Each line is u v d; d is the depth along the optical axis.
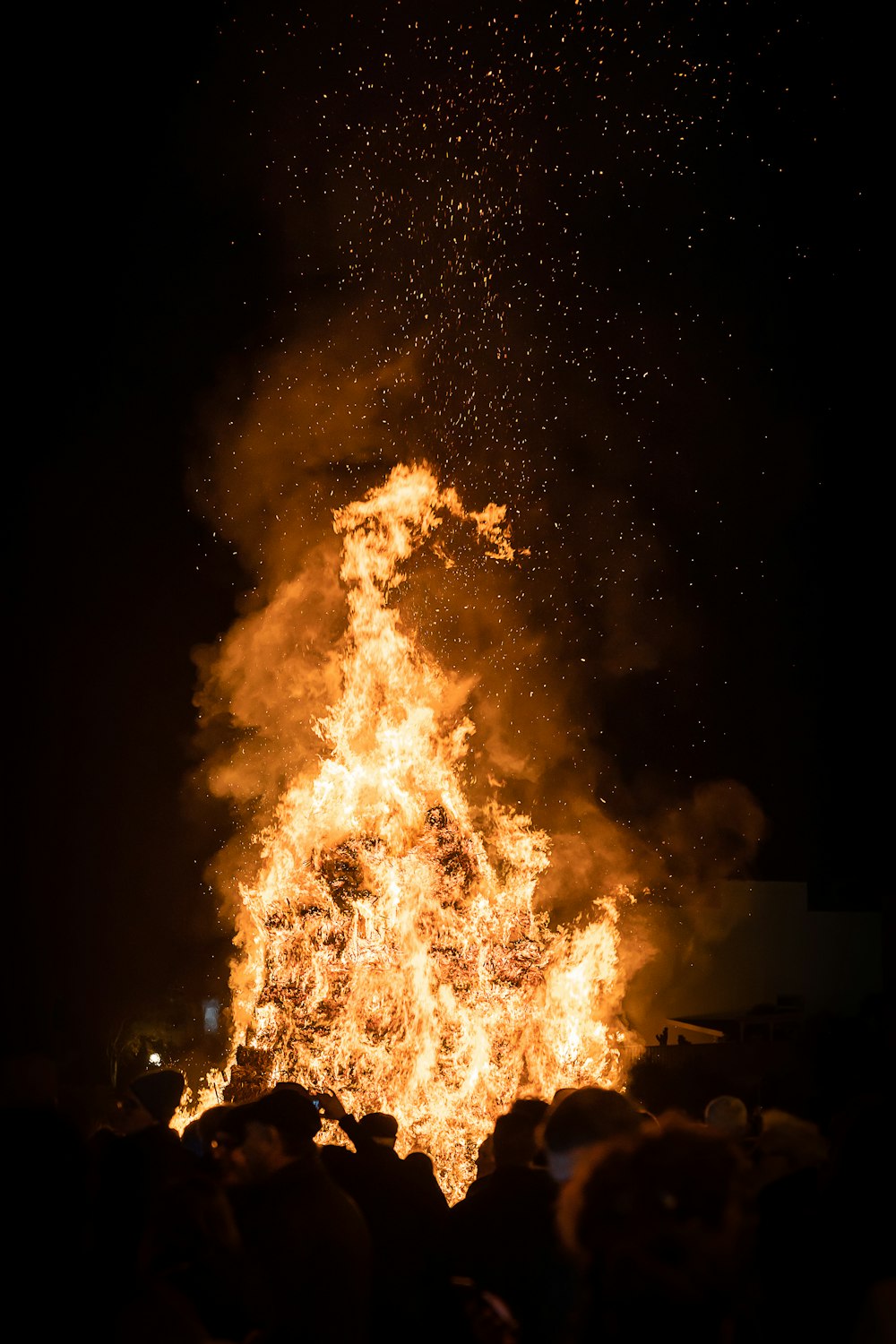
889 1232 3.13
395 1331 3.95
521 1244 3.49
